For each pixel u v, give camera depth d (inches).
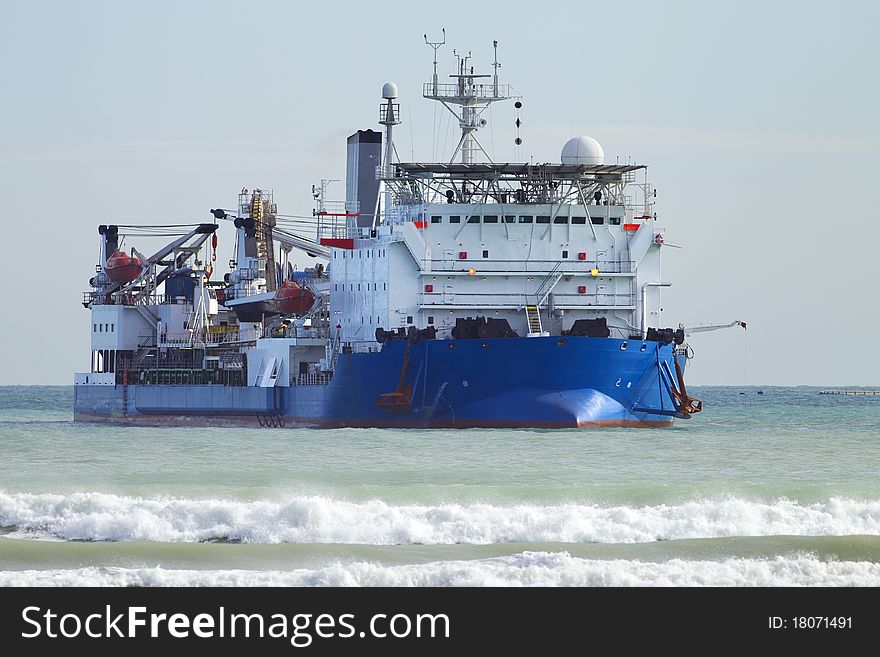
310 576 7352.4
